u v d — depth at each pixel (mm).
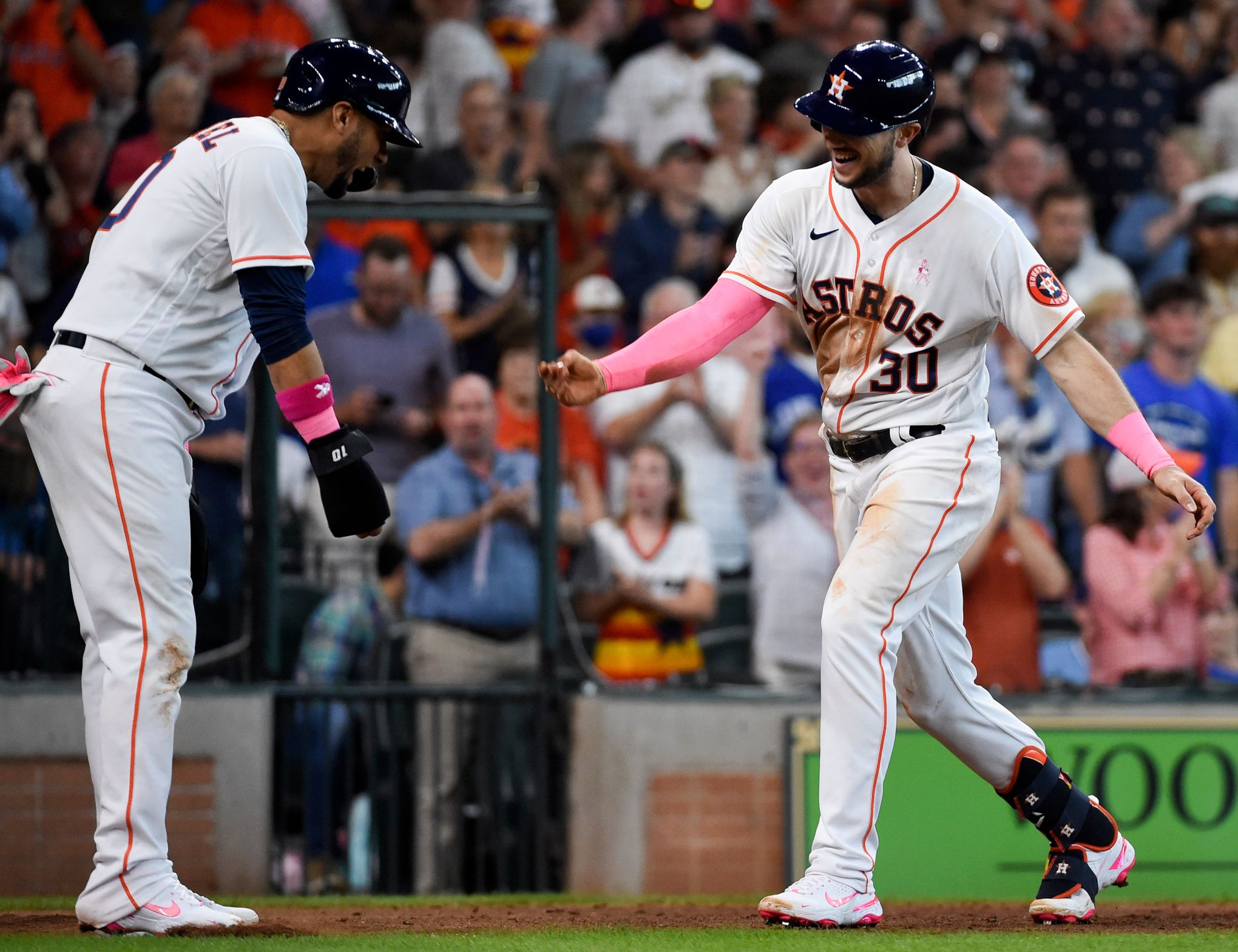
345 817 22250
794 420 24641
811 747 23172
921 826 22969
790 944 10305
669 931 11344
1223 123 29906
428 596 22750
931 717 12539
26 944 10078
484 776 22453
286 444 22438
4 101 24141
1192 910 14172
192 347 11242
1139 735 23562
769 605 24266
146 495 11008
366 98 11508
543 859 22422
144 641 11008
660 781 22891
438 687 22422
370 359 22516
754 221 12430
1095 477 25188
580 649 23578
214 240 11125
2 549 21859
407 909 14336
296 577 22469
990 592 24031
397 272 22484
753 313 12438
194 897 11242
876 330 11914
